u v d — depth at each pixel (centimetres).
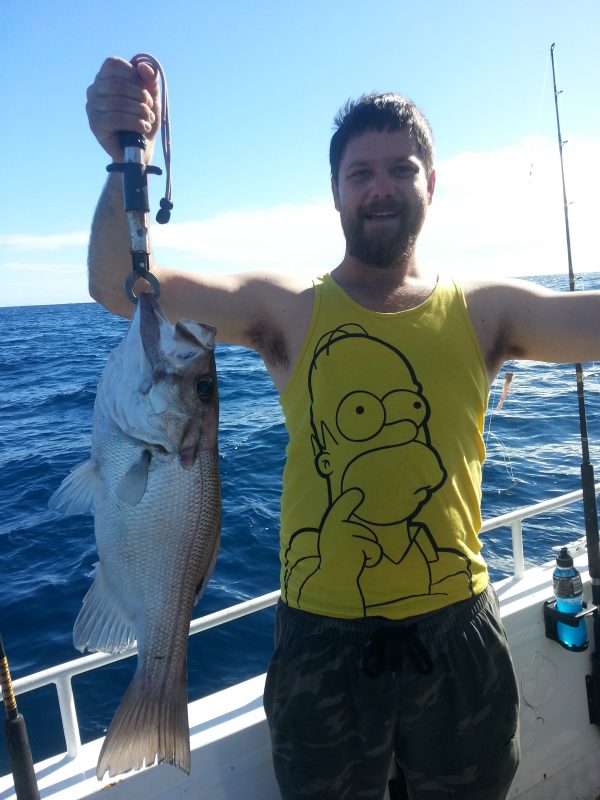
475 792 189
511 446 842
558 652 274
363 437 183
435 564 183
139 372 173
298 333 196
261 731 226
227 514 662
